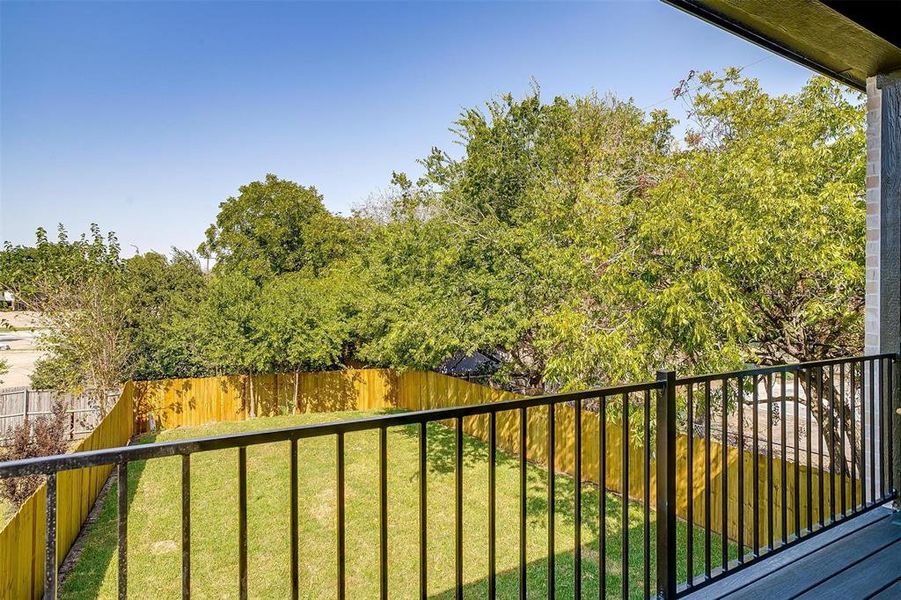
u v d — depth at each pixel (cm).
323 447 997
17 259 1082
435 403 1198
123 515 107
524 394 916
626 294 507
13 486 620
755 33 255
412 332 846
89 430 1077
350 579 512
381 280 1002
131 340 1188
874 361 282
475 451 943
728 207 490
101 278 1113
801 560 224
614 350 490
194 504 718
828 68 295
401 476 823
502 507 685
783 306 536
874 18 247
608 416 560
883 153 292
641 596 463
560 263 597
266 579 514
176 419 1204
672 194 522
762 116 599
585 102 1048
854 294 472
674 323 470
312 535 617
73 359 1073
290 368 1305
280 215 1838
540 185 872
